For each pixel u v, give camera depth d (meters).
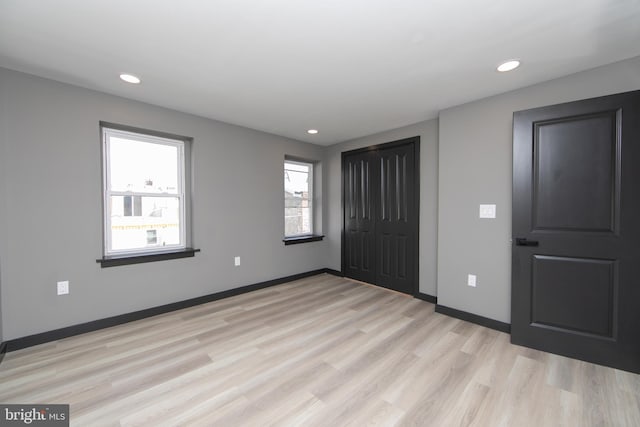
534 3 1.39
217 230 3.33
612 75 1.99
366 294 3.57
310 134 3.92
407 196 3.54
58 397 1.61
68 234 2.34
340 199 4.44
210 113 3.05
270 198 3.90
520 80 2.25
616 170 1.89
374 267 3.97
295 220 4.52
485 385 1.74
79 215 2.39
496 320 2.54
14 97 2.10
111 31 1.63
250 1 1.37
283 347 2.21
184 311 2.97
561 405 1.56
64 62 1.99
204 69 2.08
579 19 1.51
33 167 2.18
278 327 2.58
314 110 2.95
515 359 2.04
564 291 2.07
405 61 1.97
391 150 3.71
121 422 1.42
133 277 2.70
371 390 1.69
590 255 1.98
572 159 2.03
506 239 2.48
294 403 1.57
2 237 2.06
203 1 1.37
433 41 1.72
